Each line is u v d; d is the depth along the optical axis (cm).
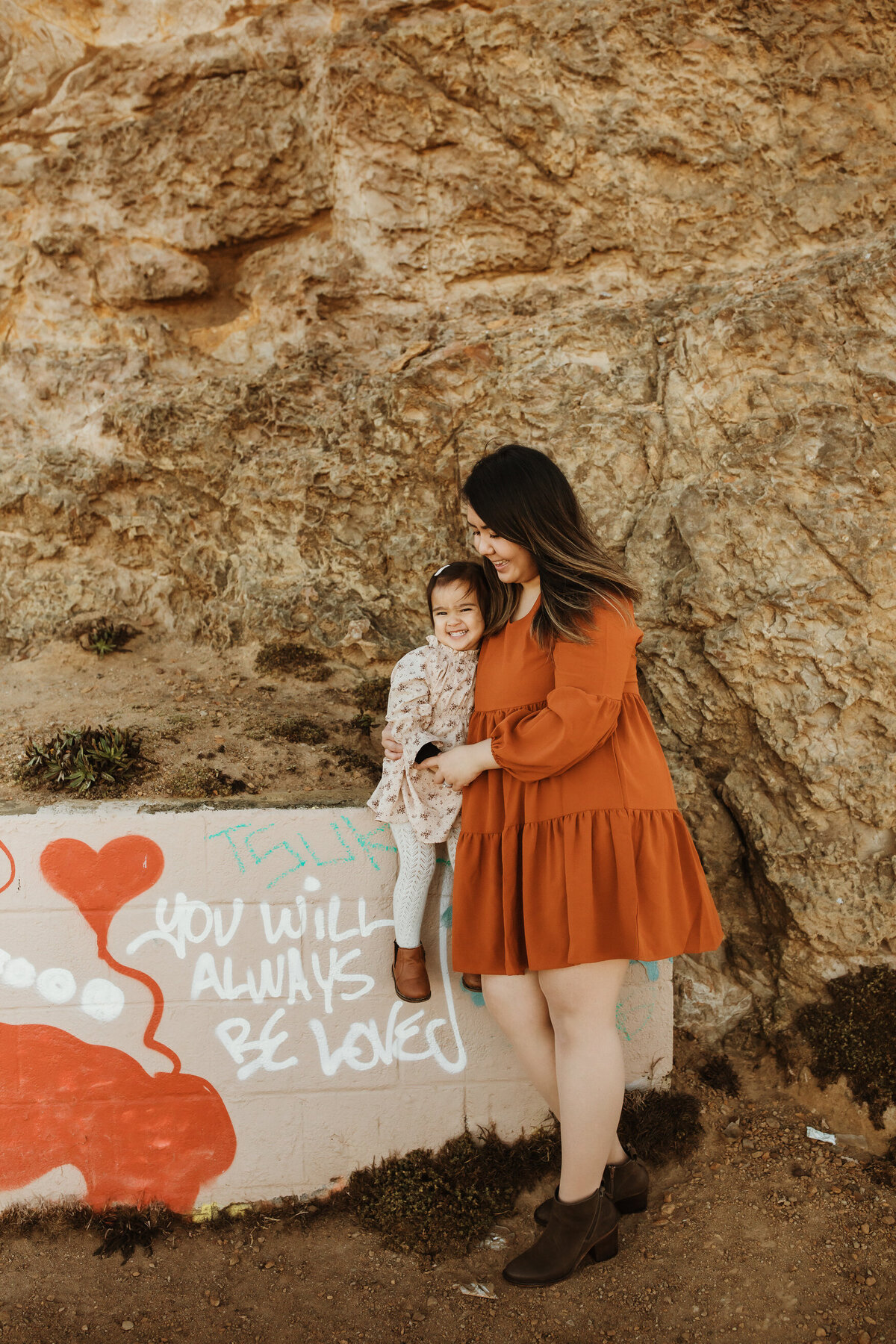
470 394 358
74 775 289
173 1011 266
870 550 298
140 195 418
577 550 227
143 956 264
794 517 308
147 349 422
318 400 389
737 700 314
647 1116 282
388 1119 276
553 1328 231
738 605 313
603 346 353
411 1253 256
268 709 347
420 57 385
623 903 219
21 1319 236
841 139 364
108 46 424
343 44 391
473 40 379
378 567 371
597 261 392
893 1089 285
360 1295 244
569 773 226
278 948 267
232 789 294
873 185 365
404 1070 275
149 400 404
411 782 243
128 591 405
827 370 313
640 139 374
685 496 324
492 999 244
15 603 398
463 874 238
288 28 407
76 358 422
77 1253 257
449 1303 240
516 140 385
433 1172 271
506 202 391
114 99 421
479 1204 266
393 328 403
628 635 224
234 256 425
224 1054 269
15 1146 266
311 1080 273
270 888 265
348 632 362
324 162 406
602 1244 247
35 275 424
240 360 420
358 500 371
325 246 413
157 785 295
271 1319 236
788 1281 239
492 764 229
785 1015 306
